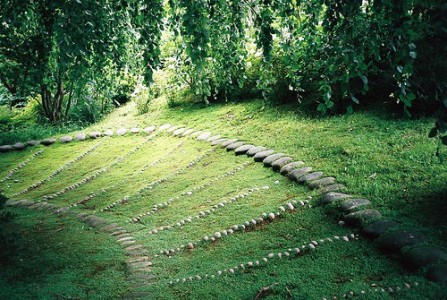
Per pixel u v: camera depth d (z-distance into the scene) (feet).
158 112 31.78
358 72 10.37
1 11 13.41
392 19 10.08
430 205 13.46
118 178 23.52
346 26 10.57
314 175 17.35
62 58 10.74
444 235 11.99
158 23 12.30
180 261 14.44
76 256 15.72
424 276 10.75
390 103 21.57
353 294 10.73
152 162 24.48
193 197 19.16
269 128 23.73
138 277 13.74
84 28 10.96
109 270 14.51
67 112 35.81
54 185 24.29
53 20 13.11
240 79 16.90
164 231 16.87
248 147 22.08
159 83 35.04
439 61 7.30
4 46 16.61
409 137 18.07
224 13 14.51
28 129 34.12
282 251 13.43
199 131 26.35
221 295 11.98
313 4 13.03
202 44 11.00
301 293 11.26
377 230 12.82
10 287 13.62
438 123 7.78
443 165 15.39
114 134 29.99
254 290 11.87
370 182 15.64
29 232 18.28
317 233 13.94
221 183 19.69
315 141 20.54
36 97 38.14
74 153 28.58
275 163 19.39
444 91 7.68
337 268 11.98
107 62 17.79
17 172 27.14
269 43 12.48
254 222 15.51
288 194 16.96
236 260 13.65
